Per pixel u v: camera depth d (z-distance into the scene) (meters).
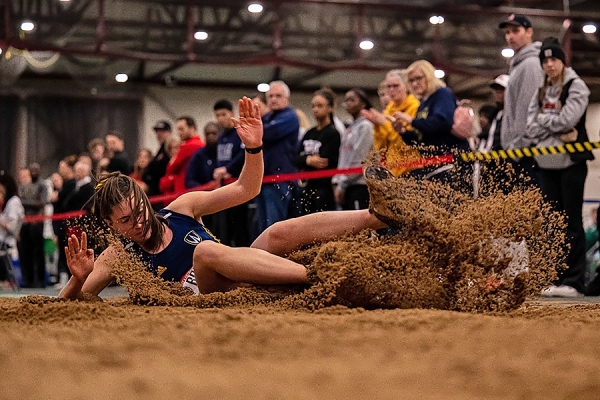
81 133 20.70
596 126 12.77
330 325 2.77
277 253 4.26
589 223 11.32
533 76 7.30
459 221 3.87
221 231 9.28
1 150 20.33
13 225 12.16
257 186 4.45
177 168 9.87
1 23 16.47
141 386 1.70
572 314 3.60
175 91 21.16
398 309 3.50
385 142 7.38
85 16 17.09
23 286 12.98
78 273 3.95
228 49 17.81
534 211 3.92
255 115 4.38
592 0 17.47
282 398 1.60
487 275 3.83
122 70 19.83
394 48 17.86
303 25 17.73
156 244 4.20
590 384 1.80
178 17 17.56
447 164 6.68
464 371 1.95
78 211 11.52
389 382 1.81
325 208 8.12
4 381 1.74
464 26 17.75
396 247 3.79
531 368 1.99
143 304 3.97
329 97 8.14
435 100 6.99
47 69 20.06
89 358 2.09
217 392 1.65
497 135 8.06
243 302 3.87
